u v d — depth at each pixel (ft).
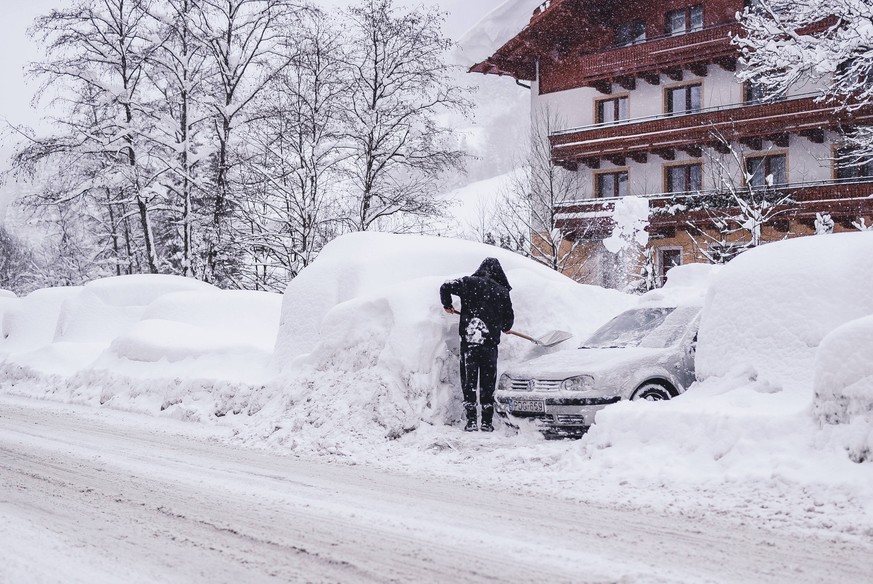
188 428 34.68
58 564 13.96
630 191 113.29
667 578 12.87
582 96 119.55
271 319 50.67
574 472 22.70
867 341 19.93
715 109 105.09
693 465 21.43
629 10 114.52
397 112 97.25
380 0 96.78
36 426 34.86
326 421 29.89
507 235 105.09
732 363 25.45
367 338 32.60
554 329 35.24
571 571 13.33
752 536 15.78
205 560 14.25
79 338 56.80
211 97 92.99
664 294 34.76
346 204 97.14
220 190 92.89
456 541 15.40
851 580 12.85
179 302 50.06
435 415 30.71
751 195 90.33
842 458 19.19
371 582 12.89
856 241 25.36
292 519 17.42
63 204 93.04
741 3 103.86
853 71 63.72
